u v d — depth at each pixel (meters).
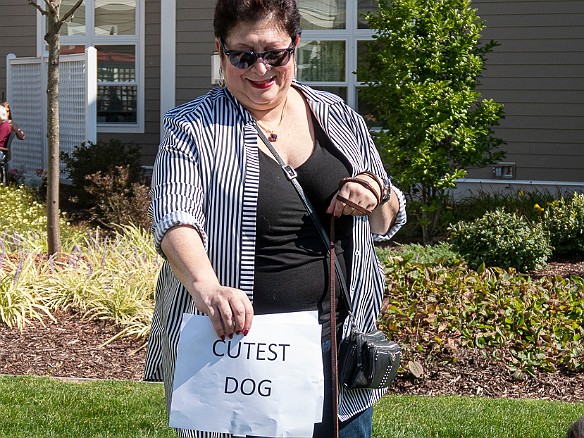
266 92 2.94
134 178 14.55
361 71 13.44
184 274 2.66
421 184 13.39
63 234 12.22
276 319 2.82
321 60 16.45
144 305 8.93
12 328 8.44
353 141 3.17
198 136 2.91
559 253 12.37
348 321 3.09
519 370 7.31
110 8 18.42
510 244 11.06
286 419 2.79
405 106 12.49
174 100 17.50
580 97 15.12
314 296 2.96
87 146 16.02
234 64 2.90
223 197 2.87
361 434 3.18
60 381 7.01
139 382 7.05
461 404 6.53
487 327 7.90
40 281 9.34
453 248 11.55
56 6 10.14
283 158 2.99
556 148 15.27
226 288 2.59
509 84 15.39
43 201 15.03
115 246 10.89
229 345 2.79
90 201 14.20
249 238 2.87
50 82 10.32
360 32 16.20
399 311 7.96
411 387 7.14
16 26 19.16
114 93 18.53
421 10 12.72
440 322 7.93
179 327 2.95
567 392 7.08
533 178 15.39
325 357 3.01
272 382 2.79
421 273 8.87
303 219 2.95
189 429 2.82
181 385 2.79
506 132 15.44
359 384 3.01
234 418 2.78
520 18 15.25
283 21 2.90
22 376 7.14
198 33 17.28
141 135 18.36
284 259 2.91
